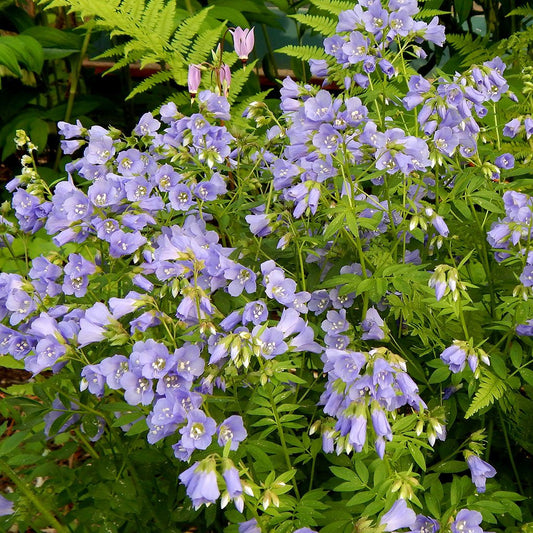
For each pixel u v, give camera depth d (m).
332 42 0.66
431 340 0.65
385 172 0.60
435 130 0.63
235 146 0.69
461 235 0.68
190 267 0.57
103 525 0.62
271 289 0.59
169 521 0.62
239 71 0.95
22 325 0.61
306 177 0.61
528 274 0.61
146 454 0.62
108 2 1.00
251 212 0.68
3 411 0.69
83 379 0.57
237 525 0.58
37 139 1.19
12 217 0.99
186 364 0.54
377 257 0.63
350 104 0.58
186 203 0.63
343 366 0.52
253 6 1.16
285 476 0.53
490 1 1.20
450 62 1.03
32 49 1.07
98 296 0.62
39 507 0.63
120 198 0.61
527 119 0.68
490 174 0.64
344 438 0.54
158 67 1.47
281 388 0.58
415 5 0.63
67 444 0.64
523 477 0.66
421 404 0.54
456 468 0.60
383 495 0.55
